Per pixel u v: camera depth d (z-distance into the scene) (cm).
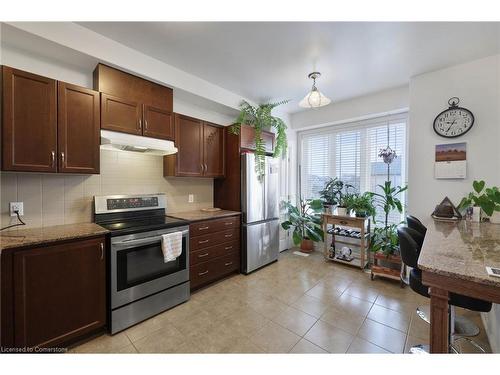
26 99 165
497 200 204
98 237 180
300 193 443
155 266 214
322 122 387
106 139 201
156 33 195
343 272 314
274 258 352
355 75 272
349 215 338
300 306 228
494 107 228
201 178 330
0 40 173
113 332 184
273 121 338
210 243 272
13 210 183
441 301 105
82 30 188
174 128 262
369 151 363
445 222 223
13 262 143
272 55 228
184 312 218
